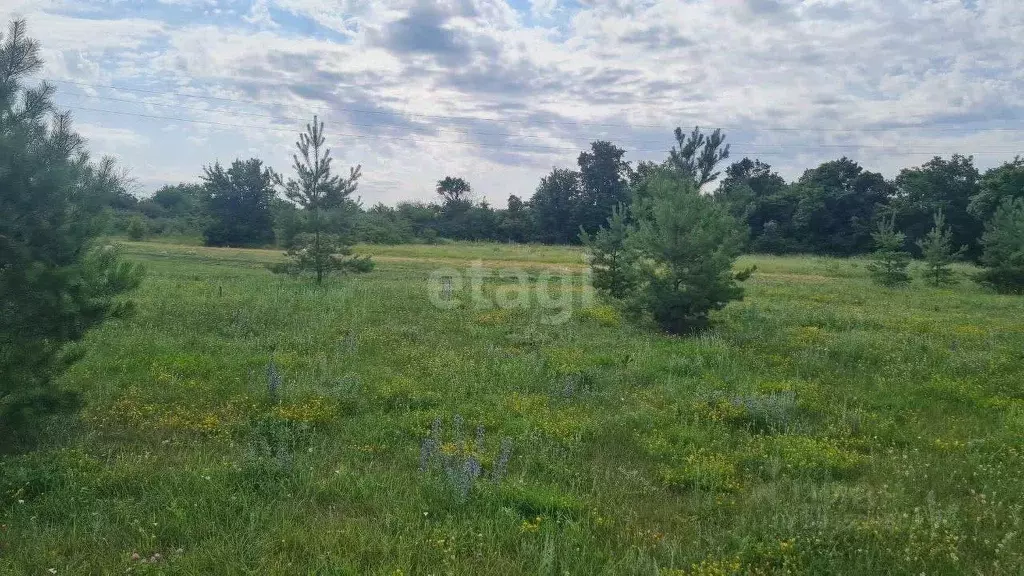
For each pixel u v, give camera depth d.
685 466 6.57
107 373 9.56
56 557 4.56
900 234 32.44
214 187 65.94
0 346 5.89
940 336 14.85
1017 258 29.06
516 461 6.79
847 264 48.66
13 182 5.67
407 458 6.78
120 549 4.73
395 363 11.07
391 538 4.92
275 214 23.86
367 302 18.38
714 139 19.30
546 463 6.63
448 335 13.91
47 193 5.91
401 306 18.33
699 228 14.73
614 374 10.51
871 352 12.47
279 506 5.39
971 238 64.44
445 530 5.00
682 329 15.23
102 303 6.59
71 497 5.46
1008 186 53.81
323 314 15.91
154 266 32.53
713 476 6.32
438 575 4.41
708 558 4.76
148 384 9.02
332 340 12.76
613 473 6.53
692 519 5.45
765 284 31.30
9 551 4.69
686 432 7.60
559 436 7.41
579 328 15.36
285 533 4.94
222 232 64.12
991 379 10.56
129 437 7.12
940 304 23.17
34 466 6.02
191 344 11.84
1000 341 14.35
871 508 5.67
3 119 5.80
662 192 16.73
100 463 6.27
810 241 71.56
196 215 76.38
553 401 8.96
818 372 11.15
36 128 5.96
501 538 4.99
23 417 5.92
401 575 4.35
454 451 6.75
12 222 5.73
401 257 47.59
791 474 6.59
